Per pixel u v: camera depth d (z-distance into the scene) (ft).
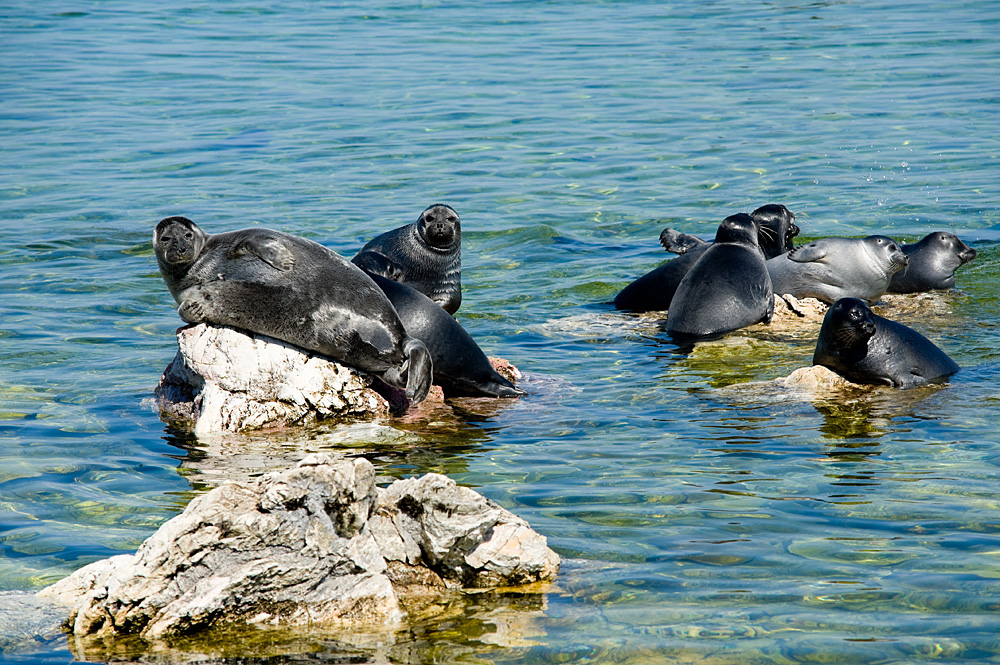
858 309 73.67
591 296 103.40
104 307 94.99
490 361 79.41
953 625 38.78
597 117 187.32
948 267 103.81
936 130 171.53
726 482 55.47
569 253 116.98
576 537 48.16
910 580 42.78
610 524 49.78
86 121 186.39
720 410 69.46
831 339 75.25
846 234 121.49
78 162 159.12
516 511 51.80
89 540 48.57
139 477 57.88
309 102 201.16
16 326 88.53
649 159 159.43
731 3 322.75
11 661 37.27
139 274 106.32
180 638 39.09
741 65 229.66
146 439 64.80
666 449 61.57
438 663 36.73
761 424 66.08
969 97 192.54
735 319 92.17
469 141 171.94
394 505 43.57
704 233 123.75
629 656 36.78
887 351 74.69
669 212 132.67
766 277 96.12
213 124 184.65
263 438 66.08
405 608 41.29
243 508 40.47
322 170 155.12
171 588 39.60
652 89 208.33
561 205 136.15
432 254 90.99
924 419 66.28
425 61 240.73
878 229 123.03
